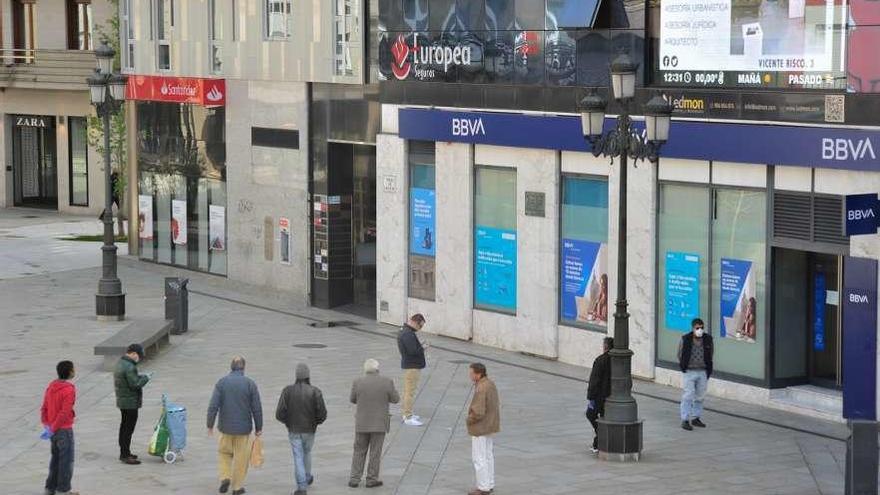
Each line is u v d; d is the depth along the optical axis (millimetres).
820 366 35406
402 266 46969
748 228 35188
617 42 37844
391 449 30891
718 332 36219
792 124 33406
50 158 87250
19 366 40094
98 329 46469
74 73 80438
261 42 53688
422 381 38250
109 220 48219
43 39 83750
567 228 40625
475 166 43656
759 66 34344
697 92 35562
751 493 27109
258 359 41312
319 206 51500
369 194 51469
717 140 35031
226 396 26594
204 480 28078
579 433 32250
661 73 36844
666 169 37094
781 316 35031
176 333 45438
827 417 33500
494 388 26859
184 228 60000
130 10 62094
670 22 36469
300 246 52531
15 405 35156
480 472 26797
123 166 72375
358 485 27625
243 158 55594
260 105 54219
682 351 32406
